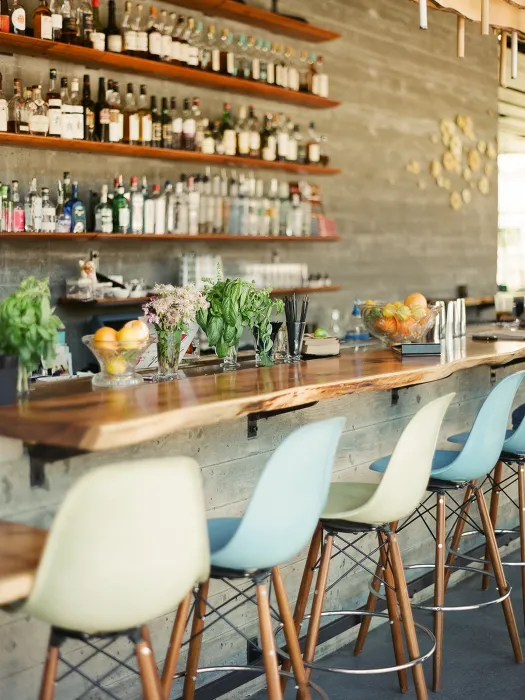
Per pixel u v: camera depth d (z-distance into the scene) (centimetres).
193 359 331
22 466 212
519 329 495
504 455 358
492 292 840
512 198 873
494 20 357
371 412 348
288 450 202
